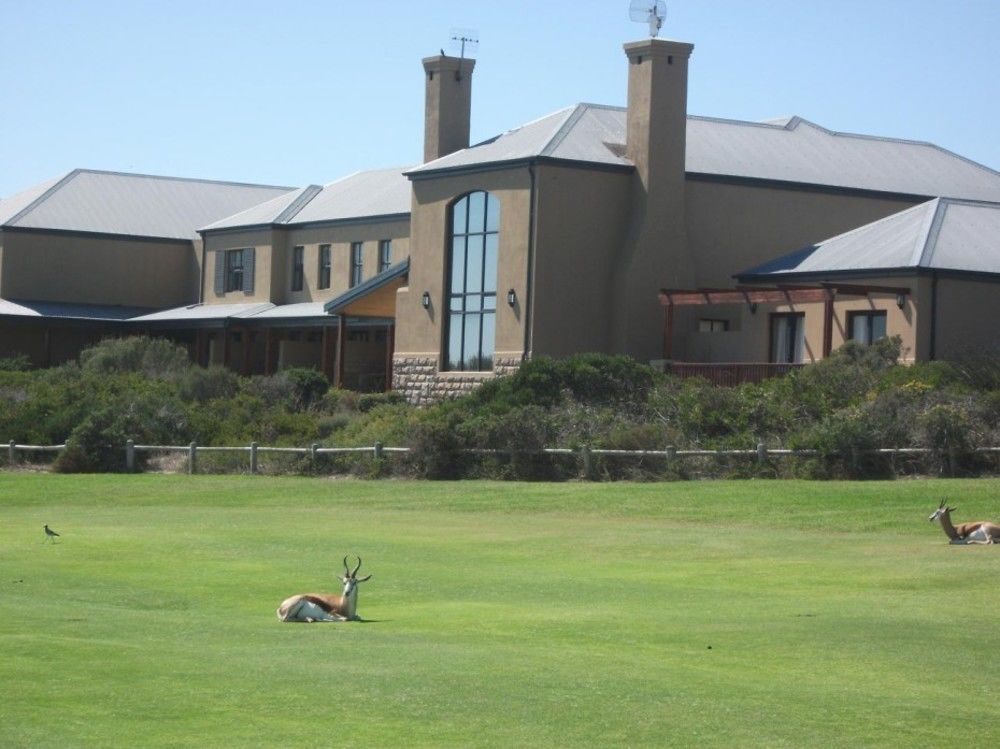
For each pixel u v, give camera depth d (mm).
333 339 63312
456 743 9961
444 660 12914
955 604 16766
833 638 14281
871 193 50906
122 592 18000
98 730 10055
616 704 11164
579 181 46719
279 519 28109
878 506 27219
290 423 42719
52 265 72812
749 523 26375
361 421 41844
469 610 16531
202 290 71875
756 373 42250
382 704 11031
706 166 48781
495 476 35188
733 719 10766
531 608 16703
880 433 32625
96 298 73688
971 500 27484
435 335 49656
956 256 42062
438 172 49500
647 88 47062
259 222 67875
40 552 22266
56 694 11102
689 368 44062
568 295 46562
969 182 54562
